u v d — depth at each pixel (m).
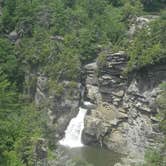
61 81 98.19
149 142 86.12
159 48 87.69
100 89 96.00
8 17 111.56
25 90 103.06
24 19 109.12
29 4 111.19
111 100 94.81
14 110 63.56
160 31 91.69
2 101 57.75
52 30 106.06
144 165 64.69
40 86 100.19
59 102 96.94
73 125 96.81
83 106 99.31
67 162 66.06
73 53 100.12
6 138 53.34
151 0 127.19
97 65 95.88
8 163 50.06
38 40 105.25
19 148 54.34
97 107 96.75
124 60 92.75
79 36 102.88
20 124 59.22
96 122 93.88
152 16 111.31
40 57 101.81
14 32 110.12
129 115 91.75
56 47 102.12
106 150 92.00
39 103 98.12
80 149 91.81
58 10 109.06
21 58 105.06
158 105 85.31
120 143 91.19
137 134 89.31
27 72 103.94
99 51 100.44
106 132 92.88
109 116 93.75
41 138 59.22
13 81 103.50
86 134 94.62
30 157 54.91
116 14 109.31
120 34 103.06
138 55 90.06
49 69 99.62
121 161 80.00
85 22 108.19
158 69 88.44
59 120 96.25
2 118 55.31
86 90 99.50
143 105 88.69
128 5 111.69
